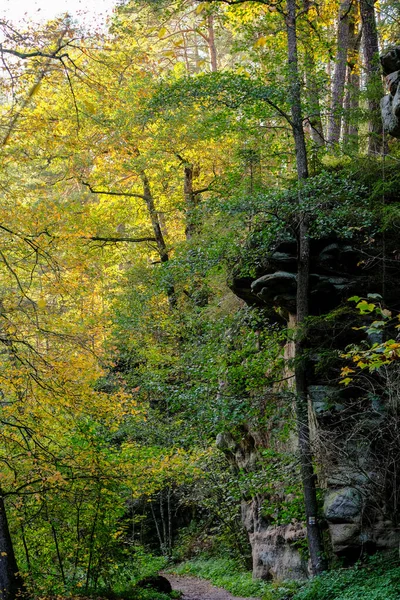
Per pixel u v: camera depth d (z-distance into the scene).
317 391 13.52
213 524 23.23
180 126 20.06
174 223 26.03
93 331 12.87
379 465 11.73
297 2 17.34
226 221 14.75
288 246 14.57
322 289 13.87
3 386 11.69
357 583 11.02
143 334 22.20
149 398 21.39
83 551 13.16
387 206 12.85
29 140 12.36
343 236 13.46
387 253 13.74
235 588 16.19
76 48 11.45
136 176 22.80
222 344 15.91
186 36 29.33
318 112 14.88
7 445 12.25
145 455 13.64
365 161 14.43
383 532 11.75
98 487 12.88
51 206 12.15
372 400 12.30
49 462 12.01
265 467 14.30
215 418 13.70
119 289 23.02
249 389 14.30
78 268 12.44
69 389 12.02
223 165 22.30
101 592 13.23
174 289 21.84
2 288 12.30
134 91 17.81
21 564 12.80
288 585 13.51
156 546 24.69
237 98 13.81
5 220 11.72
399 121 8.23
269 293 14.52
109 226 23.19
